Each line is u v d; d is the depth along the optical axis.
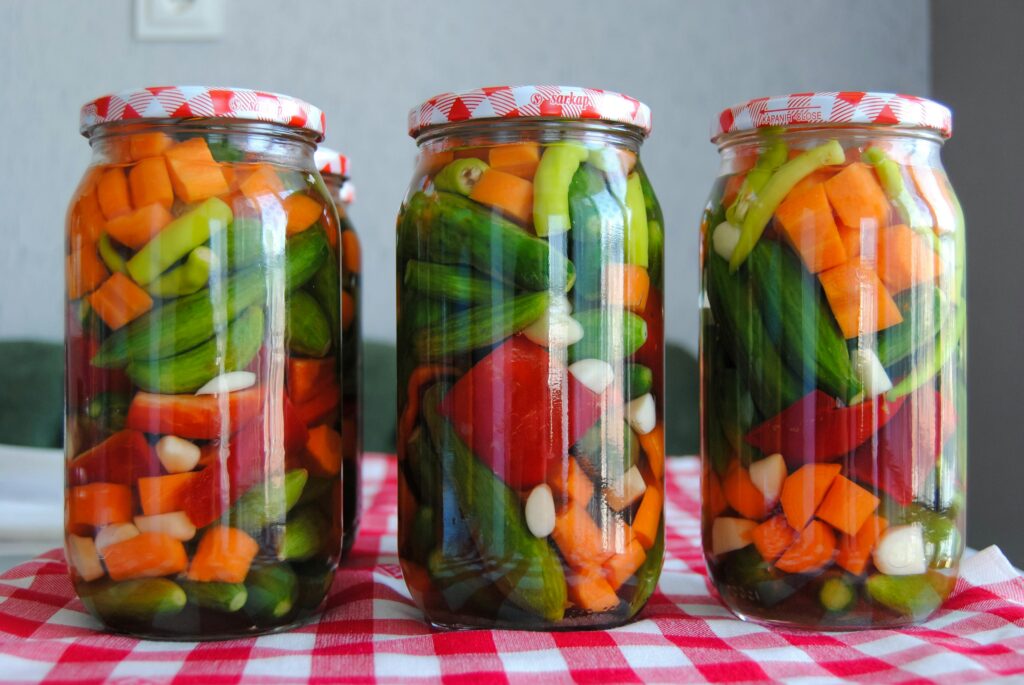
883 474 0.57
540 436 0.55
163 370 0.54
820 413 0.57
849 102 0.57
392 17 1.54
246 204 0.55
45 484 1.12
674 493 1.13
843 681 0.49
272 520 0.56
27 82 1.54
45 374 1.37
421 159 0.61
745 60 1.55
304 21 1.54
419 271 0.58
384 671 0.50
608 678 0.49
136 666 0.51
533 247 0.55
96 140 0.58
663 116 1.55
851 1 1.54
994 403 1.27
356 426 0.78
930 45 1.52
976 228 1.32
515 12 1.54
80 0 1.53
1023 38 1.21
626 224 0.57
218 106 0.55
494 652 0.52
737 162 0.62
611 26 1.54
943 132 0.60
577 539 0.56
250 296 0.55
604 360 0.56
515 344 0.55
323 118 0.61
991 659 0.52
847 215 0.57
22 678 0.49
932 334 0.58
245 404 0.55
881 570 0.57
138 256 0.54
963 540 0.62
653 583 0.60
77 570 0.57
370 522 0.98
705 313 0.64
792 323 0.58
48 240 1.56
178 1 1.52
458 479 0.56
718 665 0.51
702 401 0.65
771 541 0.59
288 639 0.57
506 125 0.56
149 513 0.54
